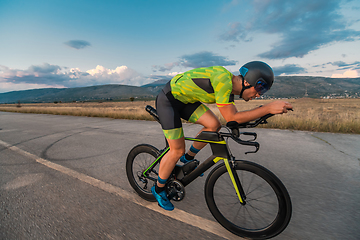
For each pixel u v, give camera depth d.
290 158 3.31
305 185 2.35
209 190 1.67
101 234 1.63
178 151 1.79
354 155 3.35
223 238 1.54
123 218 1.85
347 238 1.48
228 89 1.44
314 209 1.88
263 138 4.82
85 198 2.26
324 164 2.99
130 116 10.95
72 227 1.73
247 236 1.52
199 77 1.57
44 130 7.58
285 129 5.91
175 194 1.90
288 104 1.22
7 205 2.14
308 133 5.27
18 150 4.62
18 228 1.74
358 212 1.80
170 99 1.77
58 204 2.14
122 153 4.07
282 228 1.38
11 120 12.28
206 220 1.78
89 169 3.22
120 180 2.74
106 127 7.77
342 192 2.16
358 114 8.80
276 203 1.44
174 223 1.75
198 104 1.85
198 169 1.75
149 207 2.04
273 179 1.39
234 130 1.47
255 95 1.56
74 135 6.29
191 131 6.05
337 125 5.59
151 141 4.99
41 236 1.62
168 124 1.76
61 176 2.95
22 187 2.59
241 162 1.52
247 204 1.57
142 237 1.58
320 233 1.55
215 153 1.64
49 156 4.04
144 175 2.16
